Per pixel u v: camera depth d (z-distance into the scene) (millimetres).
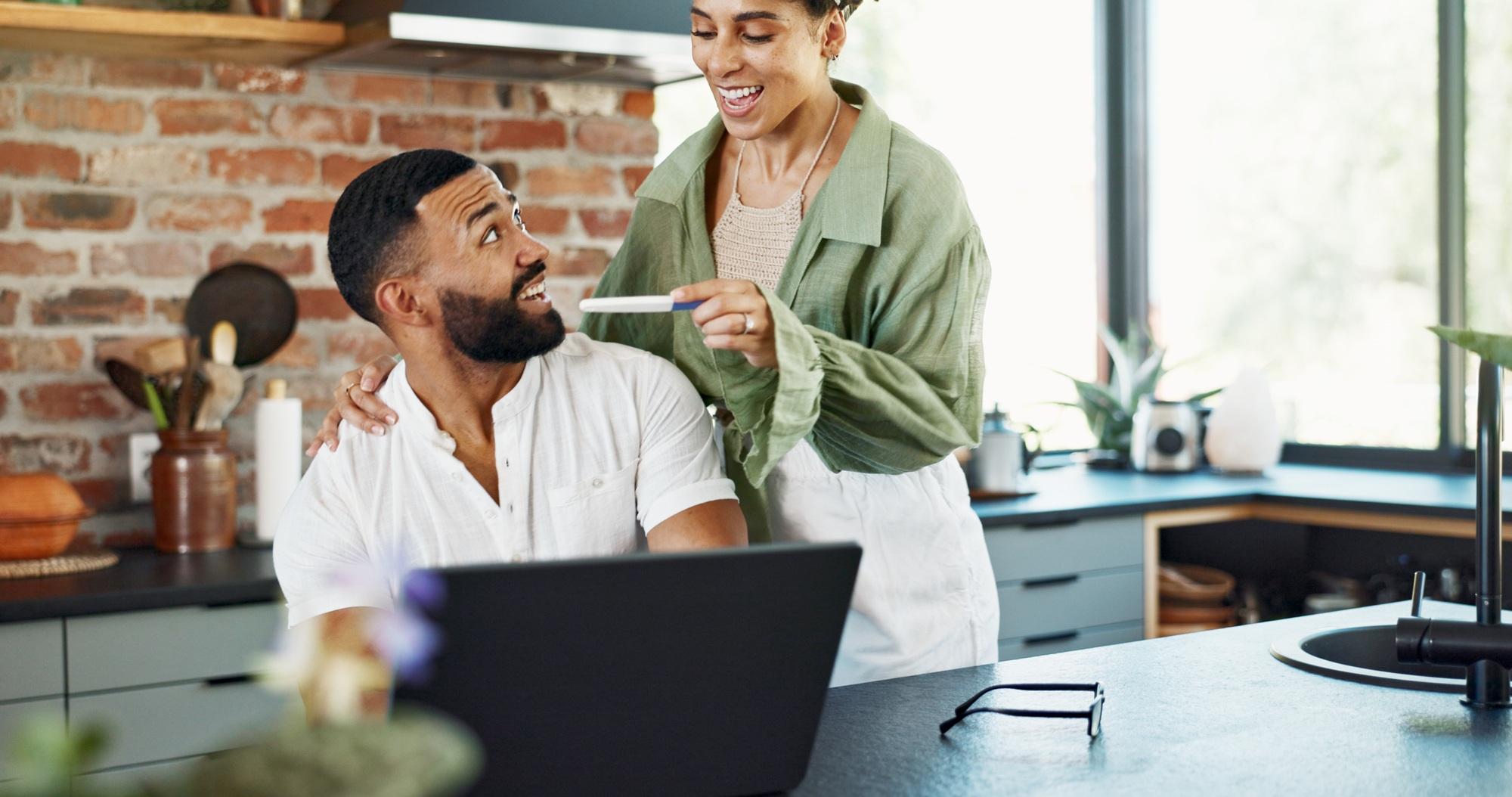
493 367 1464
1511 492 2971
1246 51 4020
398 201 1396
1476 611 1329
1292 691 1333
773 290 1738
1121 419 3984
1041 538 3158
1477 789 1046
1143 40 4262
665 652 978
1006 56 4059
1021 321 4109
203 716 2303
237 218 2832
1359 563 3502
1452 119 3590
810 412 1483
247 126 2830
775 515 1785
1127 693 1328
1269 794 1036
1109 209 4277
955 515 1825
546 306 1460
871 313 1703
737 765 1022
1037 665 1458
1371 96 3754
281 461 2668
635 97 3184
